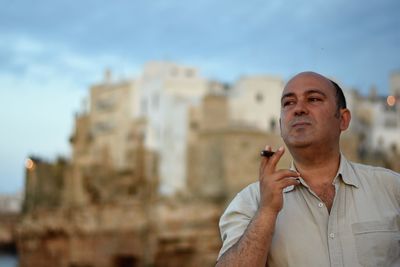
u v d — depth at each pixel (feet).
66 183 260.42
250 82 228.02
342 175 13.66
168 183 229.66
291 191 13.87
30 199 279.28
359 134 225.56
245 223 13.70
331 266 12.82
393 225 13.20
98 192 240.32
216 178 209.05
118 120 258.57
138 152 239.71
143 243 204.23
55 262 242.58
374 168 14.15
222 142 210.18
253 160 207.62
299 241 13.12
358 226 13.06
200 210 199.52
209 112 222.89
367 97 254.68
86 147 268.82
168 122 237.86
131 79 258.98
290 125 14.06
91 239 223.92
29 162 277.44
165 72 249.14
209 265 194.18
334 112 14.10
